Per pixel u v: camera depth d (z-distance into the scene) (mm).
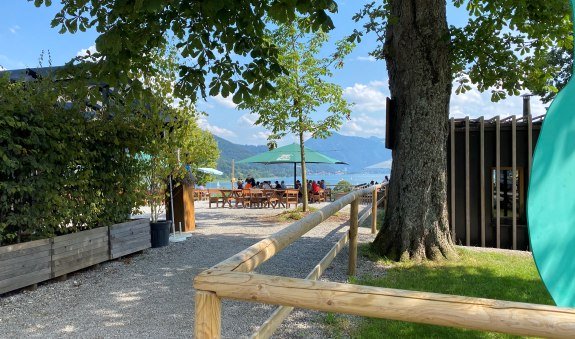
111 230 6430
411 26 6070
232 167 26359
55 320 4035
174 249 7637
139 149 7156
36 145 5137
